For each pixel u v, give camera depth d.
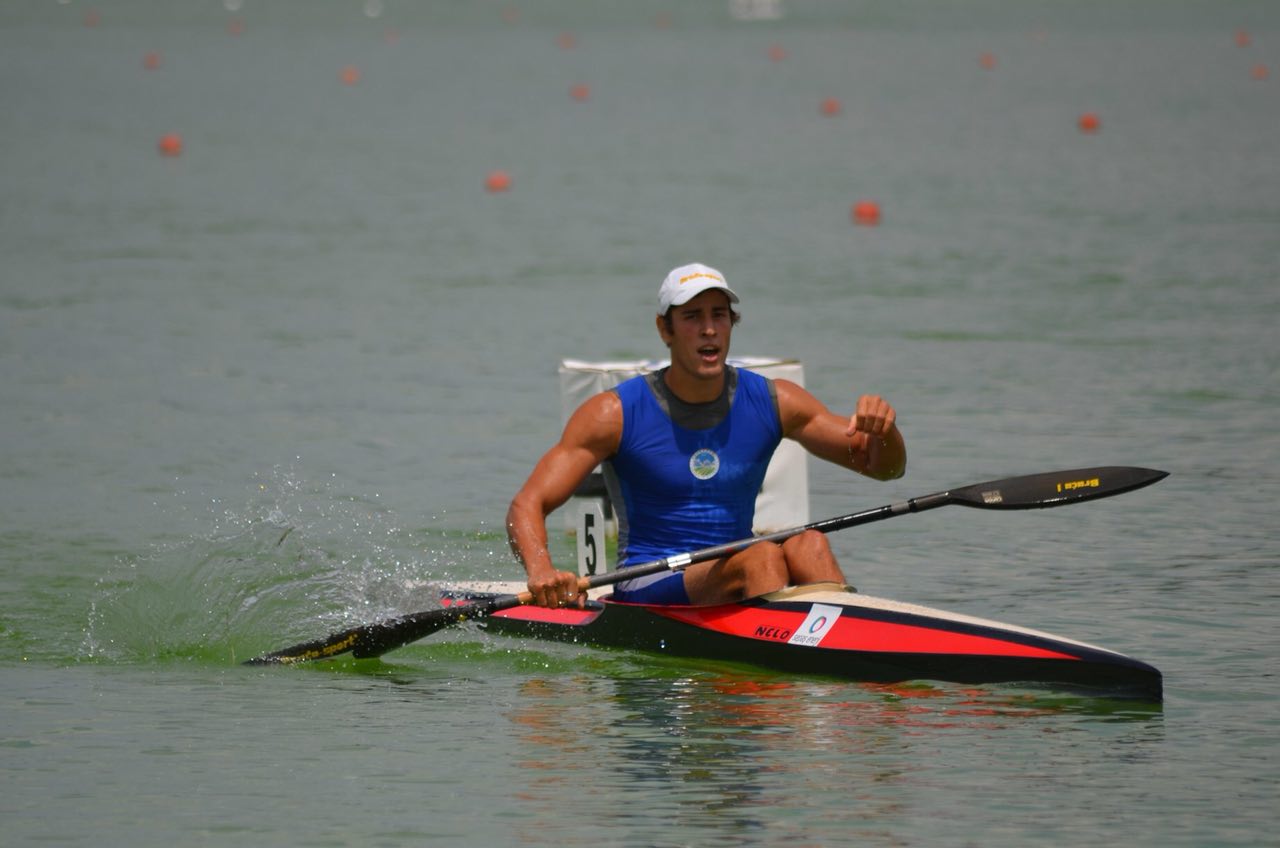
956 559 33.66
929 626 26.16
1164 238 78.06
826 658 26.38
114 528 36.31
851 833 19.58
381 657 28.44
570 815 20.25
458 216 91.19
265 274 71.81
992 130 136.25
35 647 28.59
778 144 129.25
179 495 39.06
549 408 47.81
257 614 30.62
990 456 41.44
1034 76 189.62
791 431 28.56
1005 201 93.50
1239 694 24.77
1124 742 22.73
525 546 27.08
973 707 24.48
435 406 48.16
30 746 23.22
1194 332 56.41
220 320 61.50
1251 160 111.25
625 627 28.59
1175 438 42.75
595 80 192.50
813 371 51.69
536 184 105.69
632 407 28.03
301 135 137.38
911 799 20.67
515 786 21.34
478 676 27.12
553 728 23.91
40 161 117.69
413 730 23.89
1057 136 130.50
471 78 195.50
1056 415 45.53
